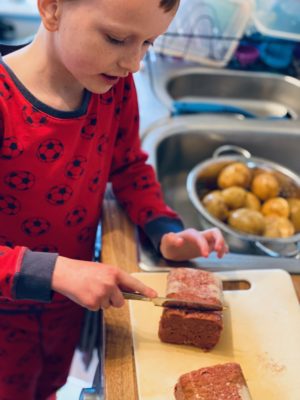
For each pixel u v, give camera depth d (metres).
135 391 0.61
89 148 0.74
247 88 1.38
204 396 0.57
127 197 0.86
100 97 0.73
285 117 1.34
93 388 0.72
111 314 0.69
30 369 0.96
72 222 0.79
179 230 0.82
